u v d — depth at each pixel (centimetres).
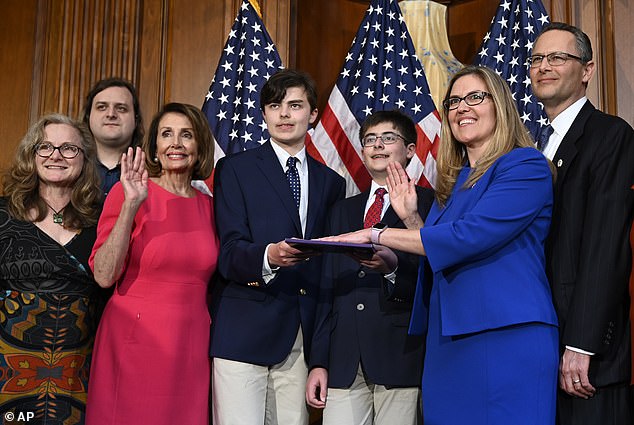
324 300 280
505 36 399
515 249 224
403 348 267
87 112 349
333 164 393
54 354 263
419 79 400
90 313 275
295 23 451
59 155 271
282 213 280
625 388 237
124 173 257
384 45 407
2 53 453
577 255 237
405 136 297
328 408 271
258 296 271
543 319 216
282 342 271
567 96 263
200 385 269
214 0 451
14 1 457
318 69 465
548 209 231
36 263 264
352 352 270
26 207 272
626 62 414
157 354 263
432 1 464
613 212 232
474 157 243
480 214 220
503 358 215
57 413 261
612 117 251
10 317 261
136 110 356
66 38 453
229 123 395
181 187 287
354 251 238
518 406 213
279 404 275
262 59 404
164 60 452
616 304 228
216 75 404
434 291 237
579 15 421
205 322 275
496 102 236
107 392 262
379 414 269
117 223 257
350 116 399
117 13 454
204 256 275
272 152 294
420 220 252
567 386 229
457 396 222
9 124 448
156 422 259
